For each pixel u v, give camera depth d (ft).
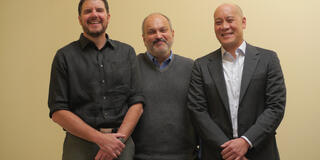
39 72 9.72
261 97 6.40
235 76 6.58
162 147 7.03
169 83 7.32
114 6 9.59
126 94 6.61
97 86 6.39
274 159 6.36
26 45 9.77
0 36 9.77
